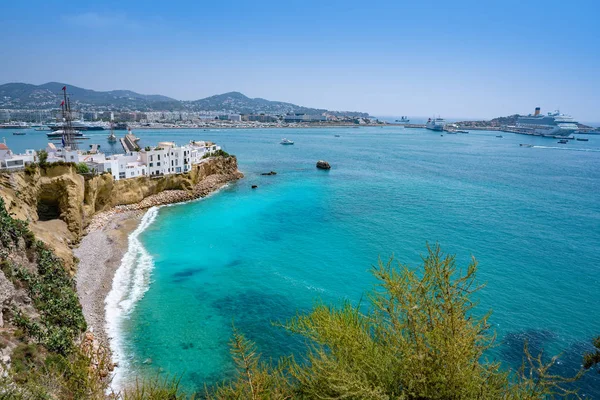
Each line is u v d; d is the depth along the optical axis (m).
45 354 30.39
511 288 52.56
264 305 48.12
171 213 88.38
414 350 14.32
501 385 14.30
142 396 20.77
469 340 13.49
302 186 124.81
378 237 73.50
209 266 59.72
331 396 15.48
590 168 168.88
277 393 15.62
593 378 35.66
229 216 87.62
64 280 44.75
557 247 68.25
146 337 40.59
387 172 155.75
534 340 41.25
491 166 173.62
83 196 70.94
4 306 31.88
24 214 53.78
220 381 34.38
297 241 71.56
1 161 57.66
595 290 52.28
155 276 55.34
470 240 71.69
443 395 13.08
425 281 15.12
